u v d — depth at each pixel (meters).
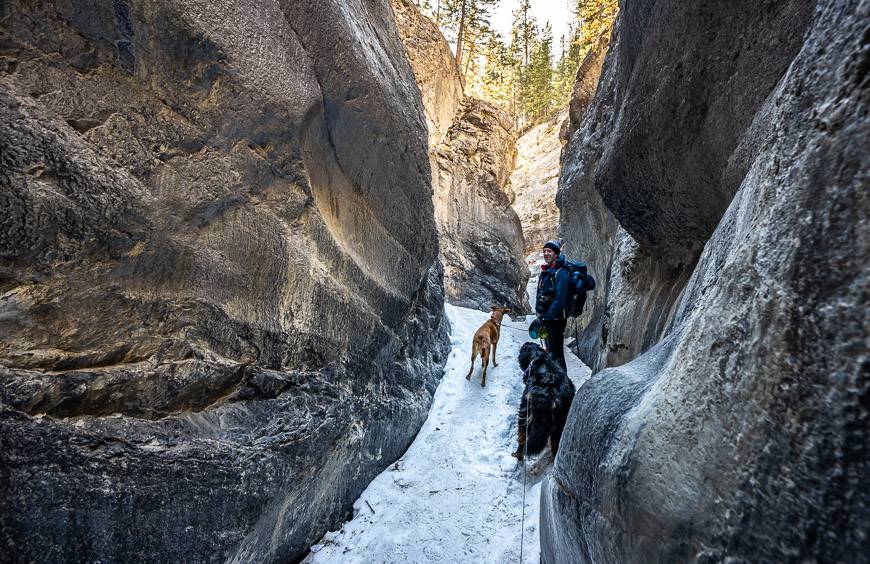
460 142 13.25
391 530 3.17
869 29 0.70
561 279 4.32
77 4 1.47
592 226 7.37
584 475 1.53
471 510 3.35
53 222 1.49
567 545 1.76
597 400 1.70
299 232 2.52
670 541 0.96
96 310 1.67
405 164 3.66
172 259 1.90
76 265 1.59
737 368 0.88
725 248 1.27
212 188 1.99
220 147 2.01
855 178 0.68
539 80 35.25
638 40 2.90
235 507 2.14
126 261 1.74
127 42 1.62
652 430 1.12
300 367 2.75
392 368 4.22
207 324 2.08
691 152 2.57
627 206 3.49
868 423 0.61
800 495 0.68
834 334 0.67
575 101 10.66
